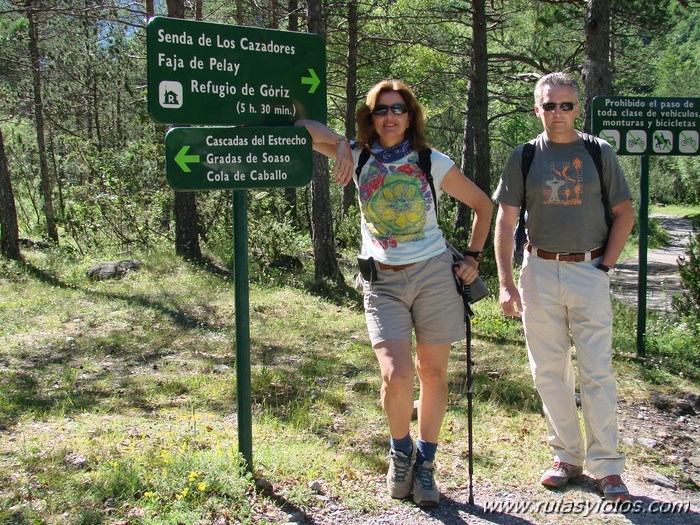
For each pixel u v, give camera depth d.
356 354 6.76
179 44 3.17
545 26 18.64
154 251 12.37
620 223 3.57
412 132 3.31
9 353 6.38
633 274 15.62
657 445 4.54
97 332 7.25
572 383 3.77
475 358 6.70
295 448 4.02
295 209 16.66
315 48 3.48
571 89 3.54
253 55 3.34
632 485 3.83
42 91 19.94
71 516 3.01
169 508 3.13
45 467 3.54
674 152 6.52
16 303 8.45
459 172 3.30
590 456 3.62
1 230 11.40
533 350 3.74
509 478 3.82
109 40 19.59
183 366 6.12
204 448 3.92
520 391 5.54
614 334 7.28
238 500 3.23
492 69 19.00
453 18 16.25
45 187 17.20
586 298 3.56
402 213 3.24
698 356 6.57
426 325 3.29
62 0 15.78
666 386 5.80
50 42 19.59
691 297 8.01
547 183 3.59
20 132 22.80
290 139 3.39
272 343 7.09
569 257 3.60
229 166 3.29
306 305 9.17
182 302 8.78
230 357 6.49
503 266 3.65
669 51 40.84
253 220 12.52
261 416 4.71
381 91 3.27
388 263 3.27
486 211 3.34
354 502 3.35
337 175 3.27
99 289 9.47
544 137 3.69
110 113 23.11
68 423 4.46
